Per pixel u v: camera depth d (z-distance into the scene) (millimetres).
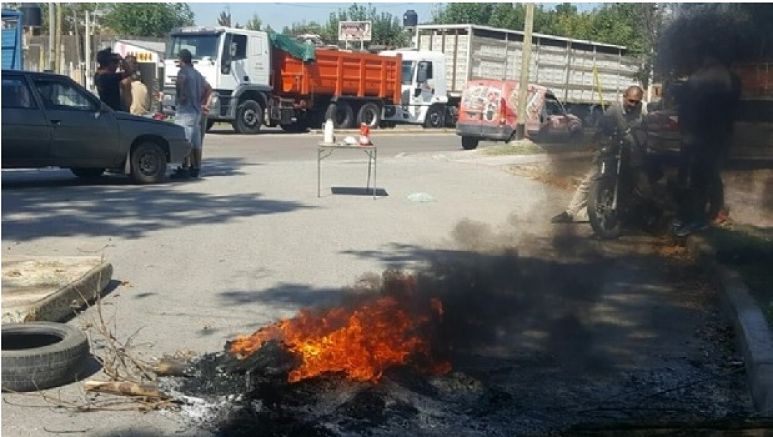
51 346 5227
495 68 36969
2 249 8938
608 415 5023
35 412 4828
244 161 20000
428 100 36438
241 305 7152
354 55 33719
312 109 33188
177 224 10867
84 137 13922
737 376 5836
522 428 4773
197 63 29375
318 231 10727
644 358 6133
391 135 33031
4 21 24969
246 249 9453
